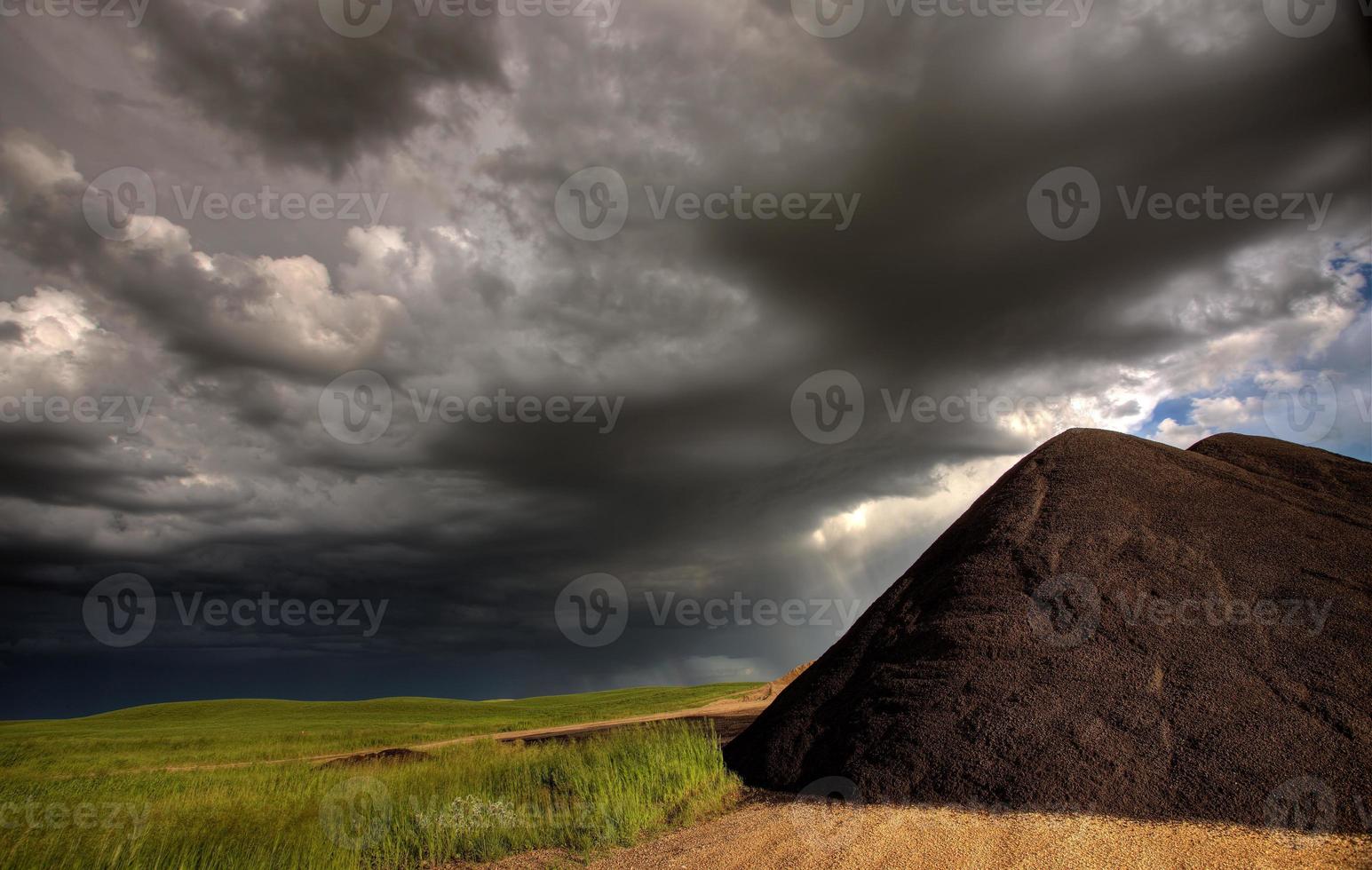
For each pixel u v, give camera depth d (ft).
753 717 74.43
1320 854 21.07
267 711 253.65
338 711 251.39
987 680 31.91
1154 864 21.12
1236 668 29.43
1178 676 29.71
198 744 116.26
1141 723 28.19
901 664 35.76
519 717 181.57
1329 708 26.73
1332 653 28.99
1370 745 24.94
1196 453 49.24
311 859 22.93
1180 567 35.17
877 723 32.60
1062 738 28.37
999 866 21.47
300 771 48.57
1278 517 38.06
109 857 21.98
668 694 250.57
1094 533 38.42
